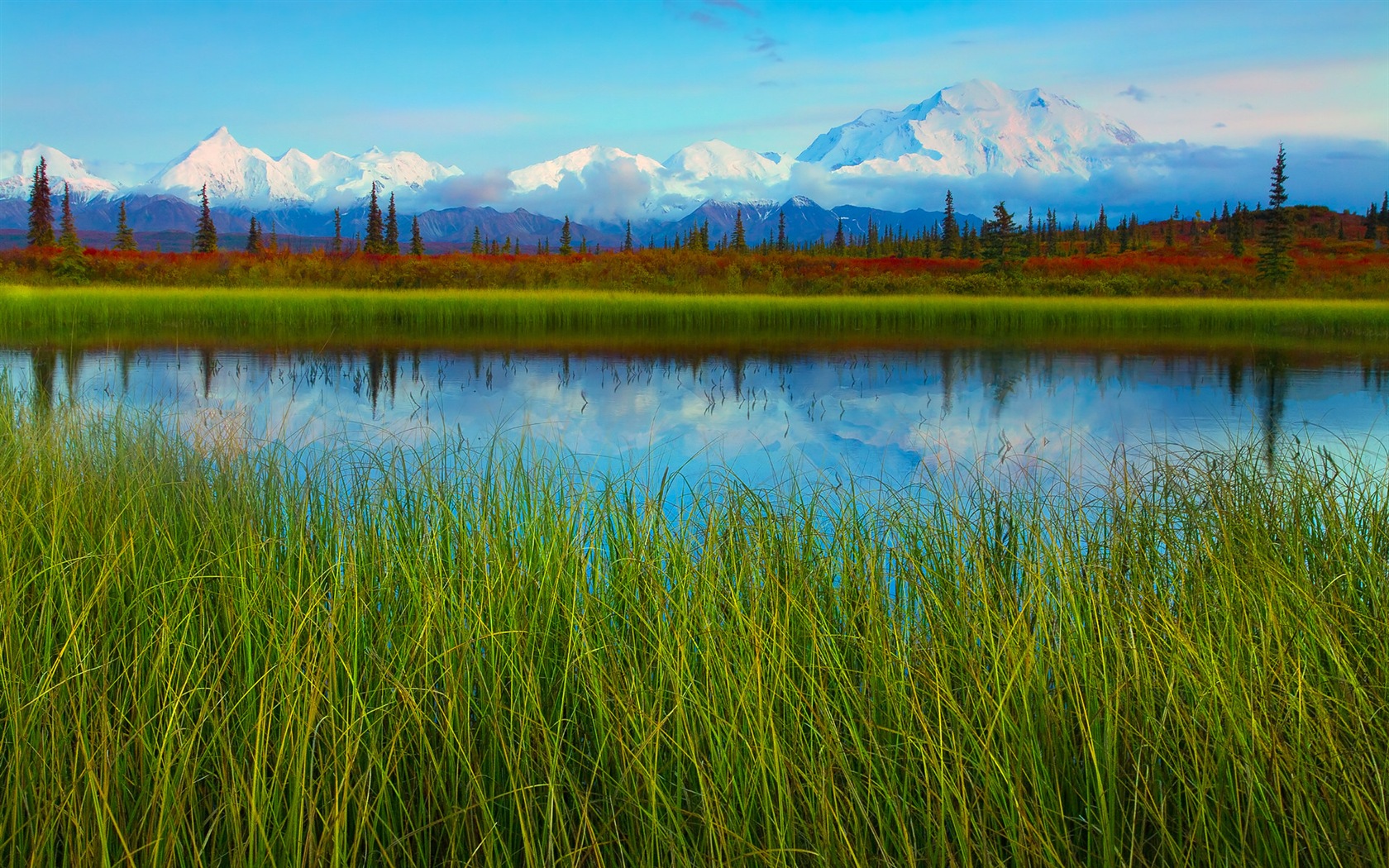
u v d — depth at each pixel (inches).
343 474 175.6
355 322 800.3
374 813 82.6
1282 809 78.5
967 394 437.1
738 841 77.4
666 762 87.9
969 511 151.2
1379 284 1446.9
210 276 1315.2
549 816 77.7
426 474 150.6
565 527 124.1
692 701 89.4
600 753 86.7
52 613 104.7
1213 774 84.7
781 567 122.1
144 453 170.4
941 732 82.0
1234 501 149.9
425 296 903.1
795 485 159.0
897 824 81.3
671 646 97.3
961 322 884.0
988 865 76.1
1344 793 80.8
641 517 141.7
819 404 397.7
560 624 107.0
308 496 137.6
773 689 88.3
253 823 73.8
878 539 130.0
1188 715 89.7
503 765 90.2
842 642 107.5
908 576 119.6
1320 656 100.6
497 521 129.2
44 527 130.3
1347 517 140.3
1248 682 91.1
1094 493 191.9
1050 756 88.0
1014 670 89.3
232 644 100.7
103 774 79.4
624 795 84.2
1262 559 117.3
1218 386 475.2
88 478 151.3
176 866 76.2
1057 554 117.2
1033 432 328.8
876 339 748.6
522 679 93.4
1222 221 3223.4
